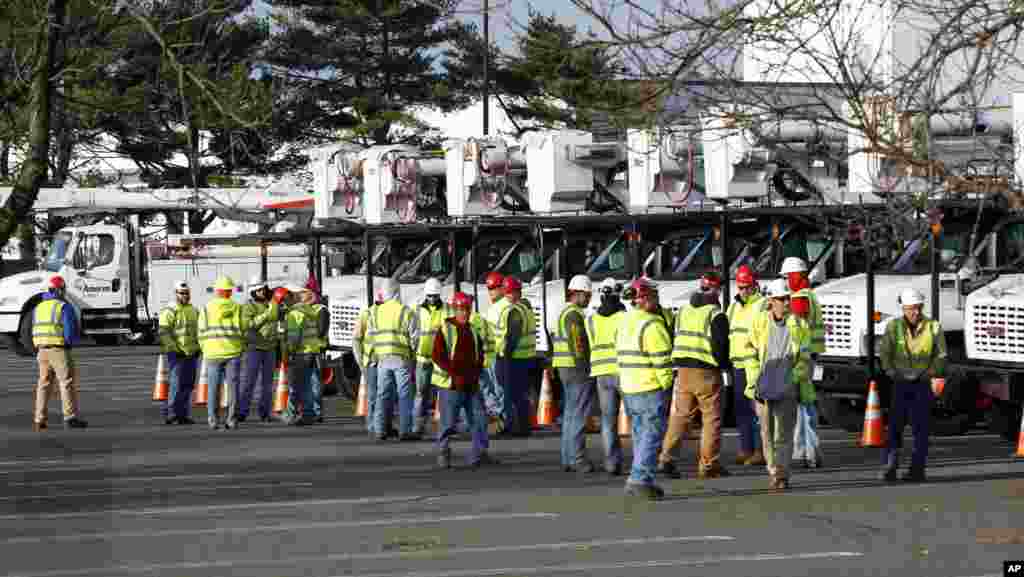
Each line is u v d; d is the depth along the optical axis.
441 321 21.19
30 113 11.80
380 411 20.94
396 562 11.44
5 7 12.08
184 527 13.23
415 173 27.70
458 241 27.44
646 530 12.91
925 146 10.45
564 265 23.91
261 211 41.00
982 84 11.70
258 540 12.51
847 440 20.41
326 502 14.84
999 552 11.73
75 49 12.49
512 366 21.14
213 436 21.56
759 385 15.30
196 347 23.31
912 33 13.55
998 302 19.03
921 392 15.90
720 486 15.78
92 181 48.91
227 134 14.23
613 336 16.53
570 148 24.98
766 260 22.48
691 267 23.50
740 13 10.46
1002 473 16.70
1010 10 10.24
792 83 12.19
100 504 14.70
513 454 19.06
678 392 16.42
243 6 13.57
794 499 14.76
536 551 11.90
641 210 24.73
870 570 11.00
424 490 15.70
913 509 14.01
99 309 41.50
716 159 22.58
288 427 22.94
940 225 19.14
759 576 10.78
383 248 29.67
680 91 11.01
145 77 14.55
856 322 20.34
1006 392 18.91
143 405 26.41
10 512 14.16
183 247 41.22
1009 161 11.77
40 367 22.09
